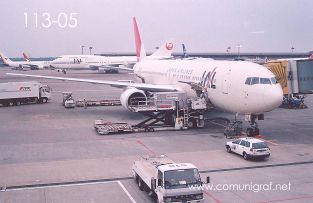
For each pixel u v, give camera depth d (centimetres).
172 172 1808
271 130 3734
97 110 5188
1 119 4478
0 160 2717
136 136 3509
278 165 2566
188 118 3806
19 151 2973
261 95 3044
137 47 6956
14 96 5700
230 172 2416
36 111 5122
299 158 2733
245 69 3269
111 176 2358
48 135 3569
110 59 13225
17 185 2197
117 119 4431
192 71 4209
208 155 2822
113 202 1942
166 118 3978
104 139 3388
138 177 2172
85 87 9012
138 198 2000
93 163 2636
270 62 4078
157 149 3011
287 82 3888
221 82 3478
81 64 12950
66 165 2591
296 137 3425
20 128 3919
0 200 1964
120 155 2842
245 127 3856
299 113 4844
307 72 3909
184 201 1781
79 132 3706
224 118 4034
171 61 5372
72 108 5400
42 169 2502
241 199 1969
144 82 6169
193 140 3319
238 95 3247
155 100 3812
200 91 3888
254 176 2336
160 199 1808
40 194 2056
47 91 6053
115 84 4788
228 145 2892
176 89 4406
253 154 2623
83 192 2088
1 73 14175
